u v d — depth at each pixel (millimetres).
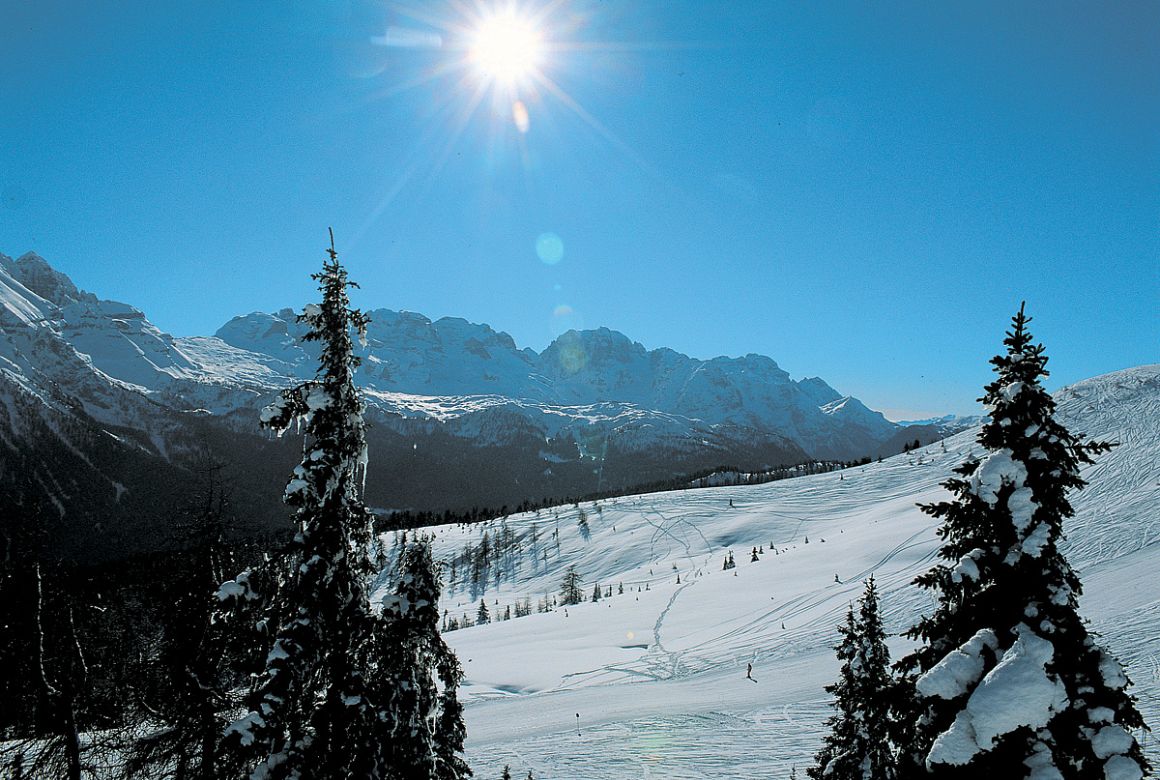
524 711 46125
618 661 61219
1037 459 8672
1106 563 47375
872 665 14891
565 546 197750
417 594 14531
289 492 10875
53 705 16578
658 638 69125
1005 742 8250
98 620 17172
